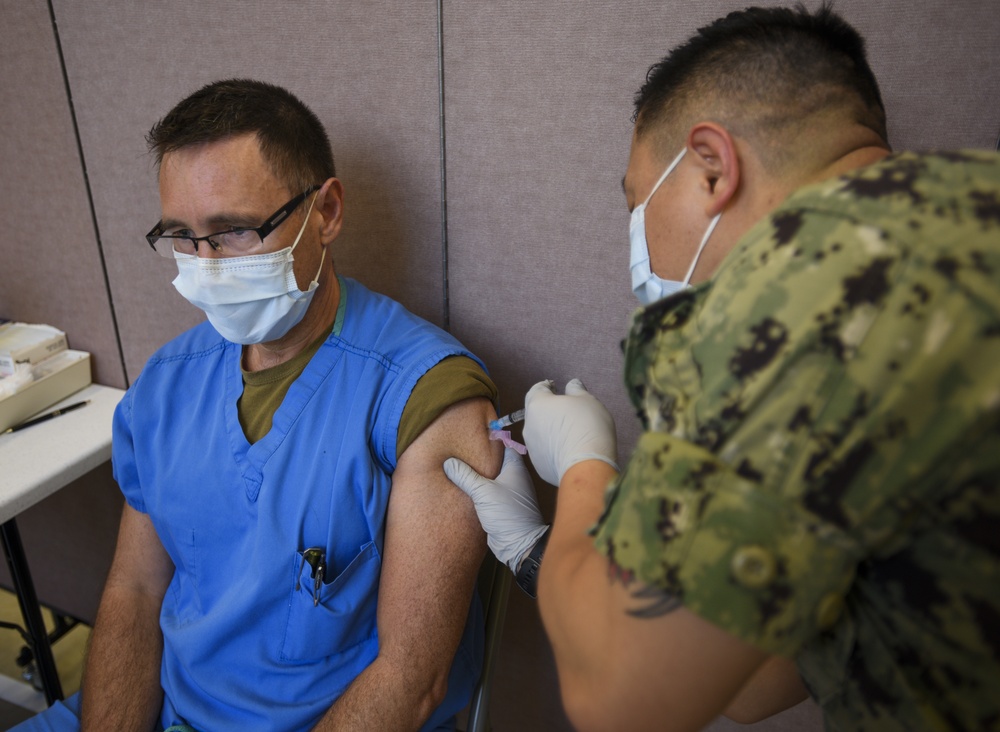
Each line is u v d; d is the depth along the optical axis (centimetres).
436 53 115
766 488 41
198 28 128
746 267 46
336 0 117
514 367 133
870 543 42
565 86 110
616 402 128
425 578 97
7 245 163
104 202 149
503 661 162
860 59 63
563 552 59
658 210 67
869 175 44
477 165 120
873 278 40
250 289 99
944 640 44
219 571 107
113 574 118
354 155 127
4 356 150
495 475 103
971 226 40
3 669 192
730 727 144
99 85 138
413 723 96
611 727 48
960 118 94
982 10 89
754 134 59
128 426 115
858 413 40
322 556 98
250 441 106
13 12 138
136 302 157
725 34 64
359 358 104
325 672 102
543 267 123
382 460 102
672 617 44
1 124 150
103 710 108
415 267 132
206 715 104
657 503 45
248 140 95
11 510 122
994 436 38
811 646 52
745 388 43
